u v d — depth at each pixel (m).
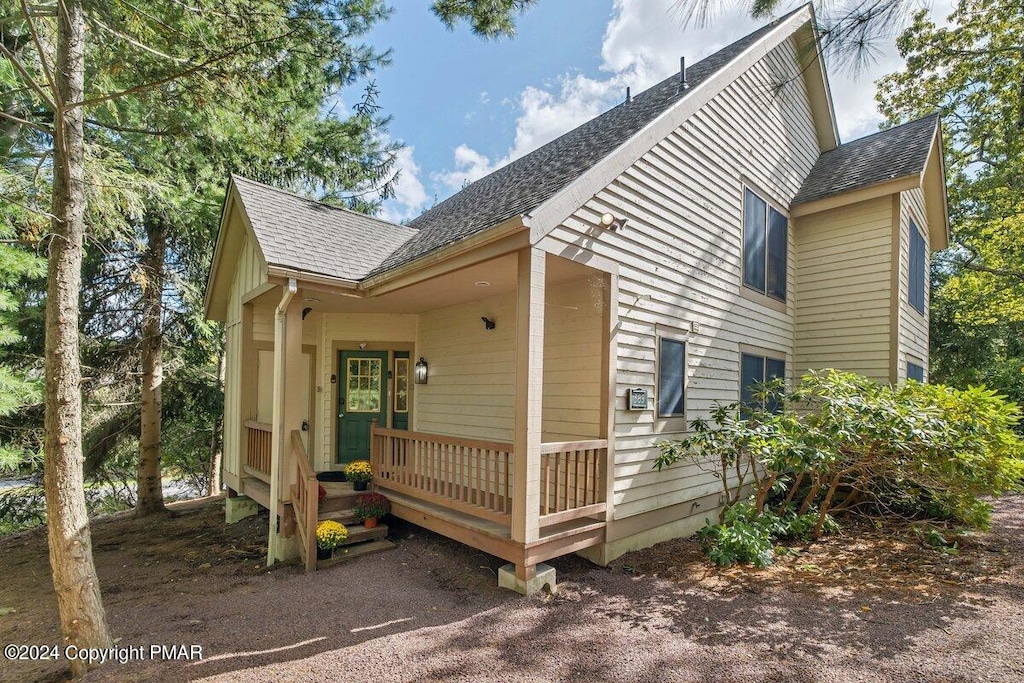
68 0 3.77
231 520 8.08
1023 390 14.73
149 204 8.82
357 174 13.07
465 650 3.57
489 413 7.03
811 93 9.73
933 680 3.10
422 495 5.78
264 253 5.81
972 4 9.81
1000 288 14.03
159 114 5.58
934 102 14.04
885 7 3.03
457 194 11.74
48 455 3.50
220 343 12.48
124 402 10.63
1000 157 14.86
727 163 7.39
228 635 3.83
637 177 5.76
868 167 8.74
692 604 4.36
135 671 3.33
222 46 4.40
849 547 5.92
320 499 6.22
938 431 5.37
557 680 3.19
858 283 8.30
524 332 4.48
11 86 5.61
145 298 10.32
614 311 5.41
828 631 3.81
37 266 6.09
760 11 3.11
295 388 5.95
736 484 7.53
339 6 4.62
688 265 6.57
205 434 13.77
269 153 7.14
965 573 4.98
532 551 4.54
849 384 6.20
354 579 4.97
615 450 5.43
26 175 5.67
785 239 8.80
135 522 8.81
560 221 4.61
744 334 7.66
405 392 8.70
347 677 3.22
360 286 6.28
